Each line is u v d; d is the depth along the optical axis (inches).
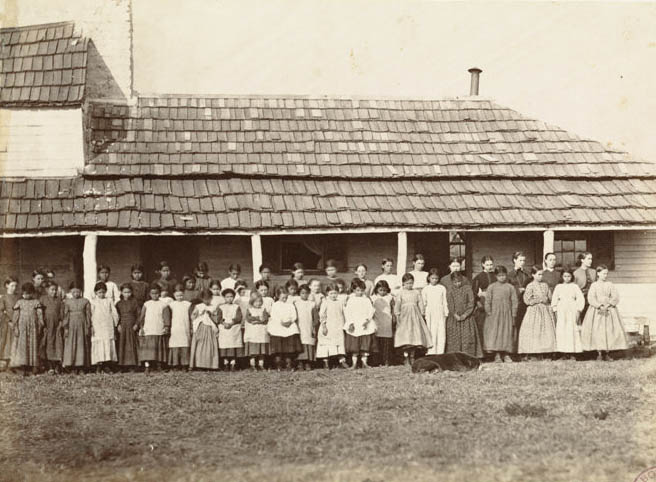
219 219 646.5
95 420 386.3
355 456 316.8
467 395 425.1
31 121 677.9
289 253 722.2
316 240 724.0
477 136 760.3
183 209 650.8
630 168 739.4
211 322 540.1
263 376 505.4
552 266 610.9
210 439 348.5
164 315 537.6
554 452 319.0
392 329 569.6
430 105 785.6
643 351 628.1
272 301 556.7
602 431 348.8
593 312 570.3
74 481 301.0
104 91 737.6
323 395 431.8
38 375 523.5
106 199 647.1
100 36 745.0
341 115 761.0
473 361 522.0
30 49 706.2
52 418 389.4
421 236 739.4
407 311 560.4
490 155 741.3
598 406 395.2
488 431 349.7
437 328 567.8
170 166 686.5
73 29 720.3
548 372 497.0
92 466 316.5
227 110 746.2
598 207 701.3
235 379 494.3
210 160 697.6
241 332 545.6
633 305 743.7
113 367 553.3
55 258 685.3
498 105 793.6
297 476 294.7
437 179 720.3
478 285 614.5
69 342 530.9
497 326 568.4
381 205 680.4
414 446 327.6
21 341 524.1
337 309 547.8
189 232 634.2
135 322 544.7
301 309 546.0
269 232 647.8
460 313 568.1
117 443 341.4
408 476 293.1
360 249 729.6
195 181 685.3
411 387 451.2
